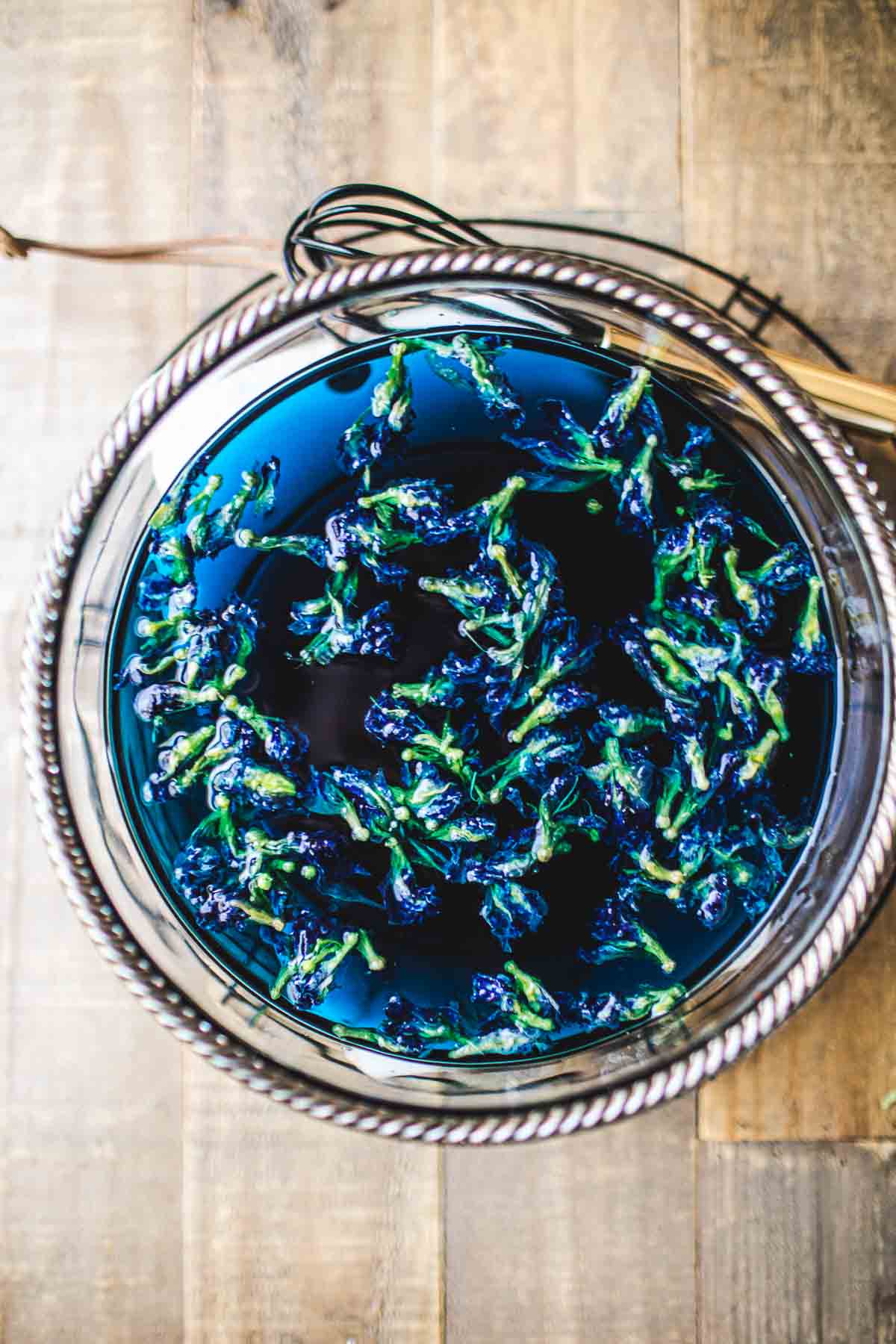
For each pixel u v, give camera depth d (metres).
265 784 0.64
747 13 0.75
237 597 0.65
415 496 0.64
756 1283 0.75
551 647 0.64
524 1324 0.75
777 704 0.65
